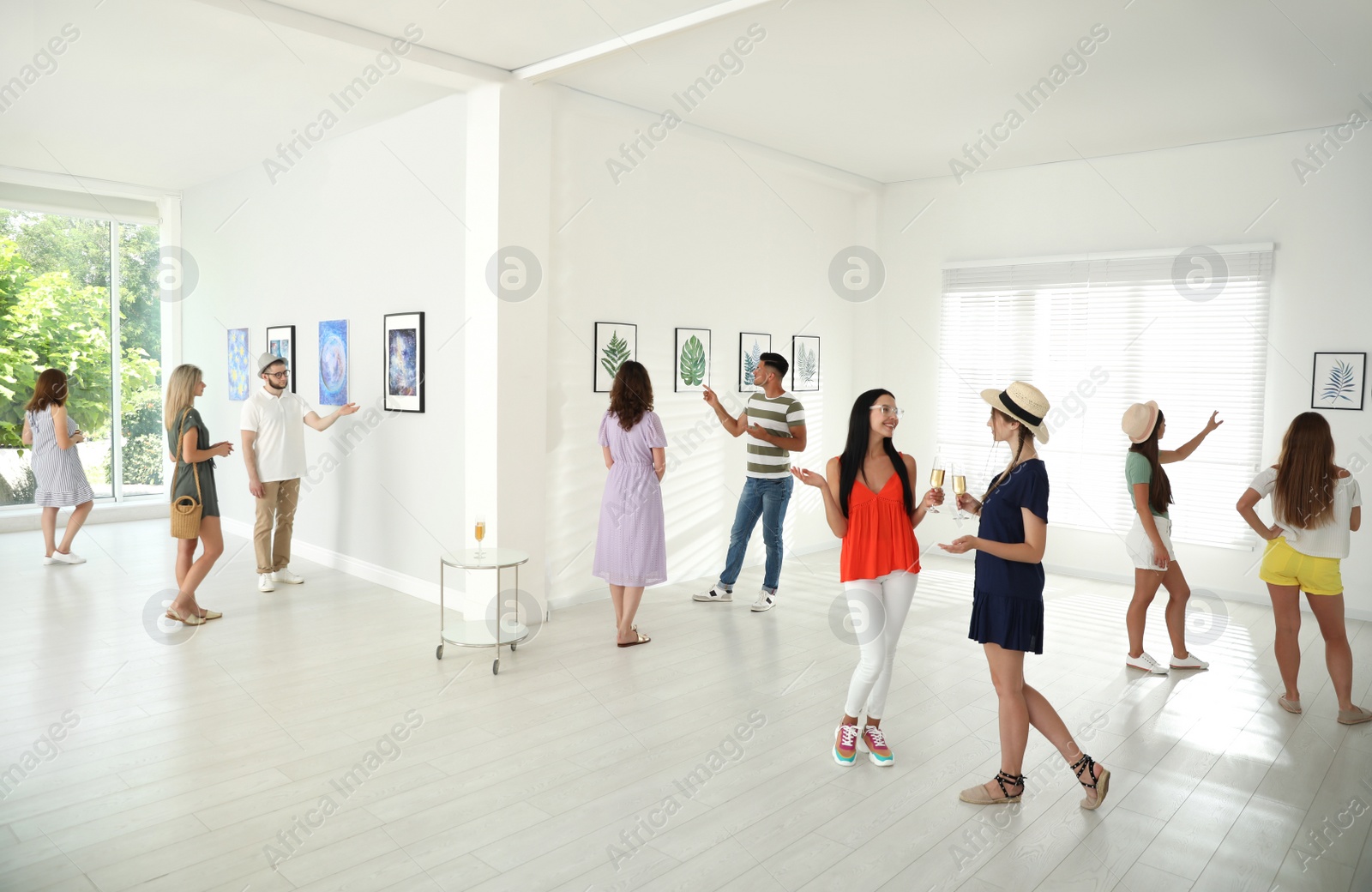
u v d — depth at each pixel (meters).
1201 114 5.65
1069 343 6.97
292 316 7.18
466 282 5.33
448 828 2.92
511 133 5.09
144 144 6.93
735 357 6.86
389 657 4.68
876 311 8.03
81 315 8.55
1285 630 3.99
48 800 3.08
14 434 8.28
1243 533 6.21
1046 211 7.06
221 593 6.00
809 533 7.74
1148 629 5.45
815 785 3.26
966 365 7.53
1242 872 2.69
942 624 5.46
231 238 8.00
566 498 5.75
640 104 5.77
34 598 5.78
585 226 5.71
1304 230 5.93
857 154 6.93
